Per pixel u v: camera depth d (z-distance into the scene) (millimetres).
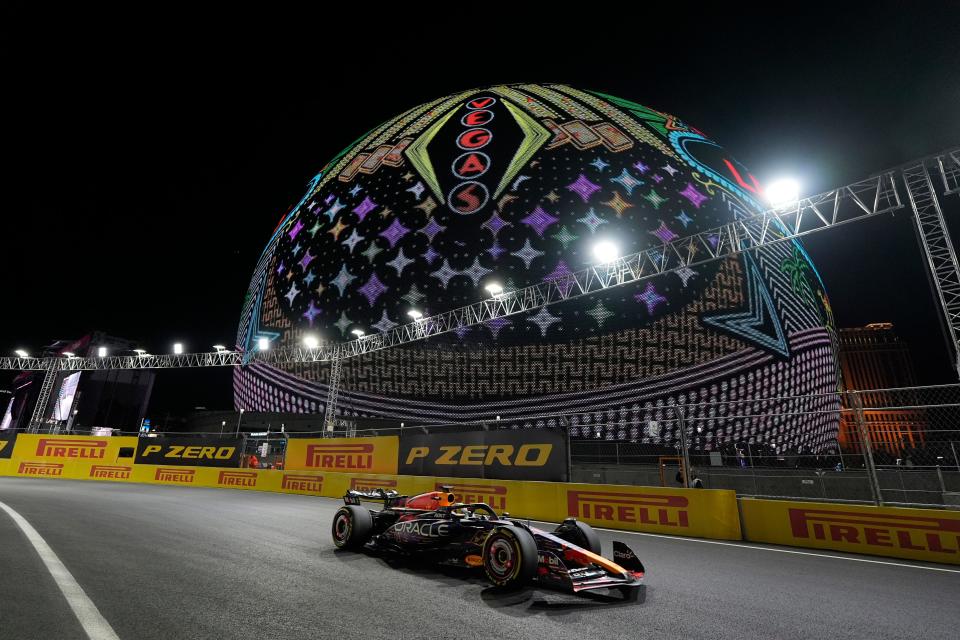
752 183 75562
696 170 65812
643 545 7906
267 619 3617
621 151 64438
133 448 22266
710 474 12305
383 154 72438
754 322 55750
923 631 3811
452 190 63594
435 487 13570
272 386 64375
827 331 67875
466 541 5406
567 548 4770
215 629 3359
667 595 4711
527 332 53906
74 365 37531
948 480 9000
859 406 8539
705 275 56000
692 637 3533
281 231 78312
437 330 30062
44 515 9102
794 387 55812
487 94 77438
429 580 5070
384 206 65688
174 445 21625
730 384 52031
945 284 14477
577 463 14508
